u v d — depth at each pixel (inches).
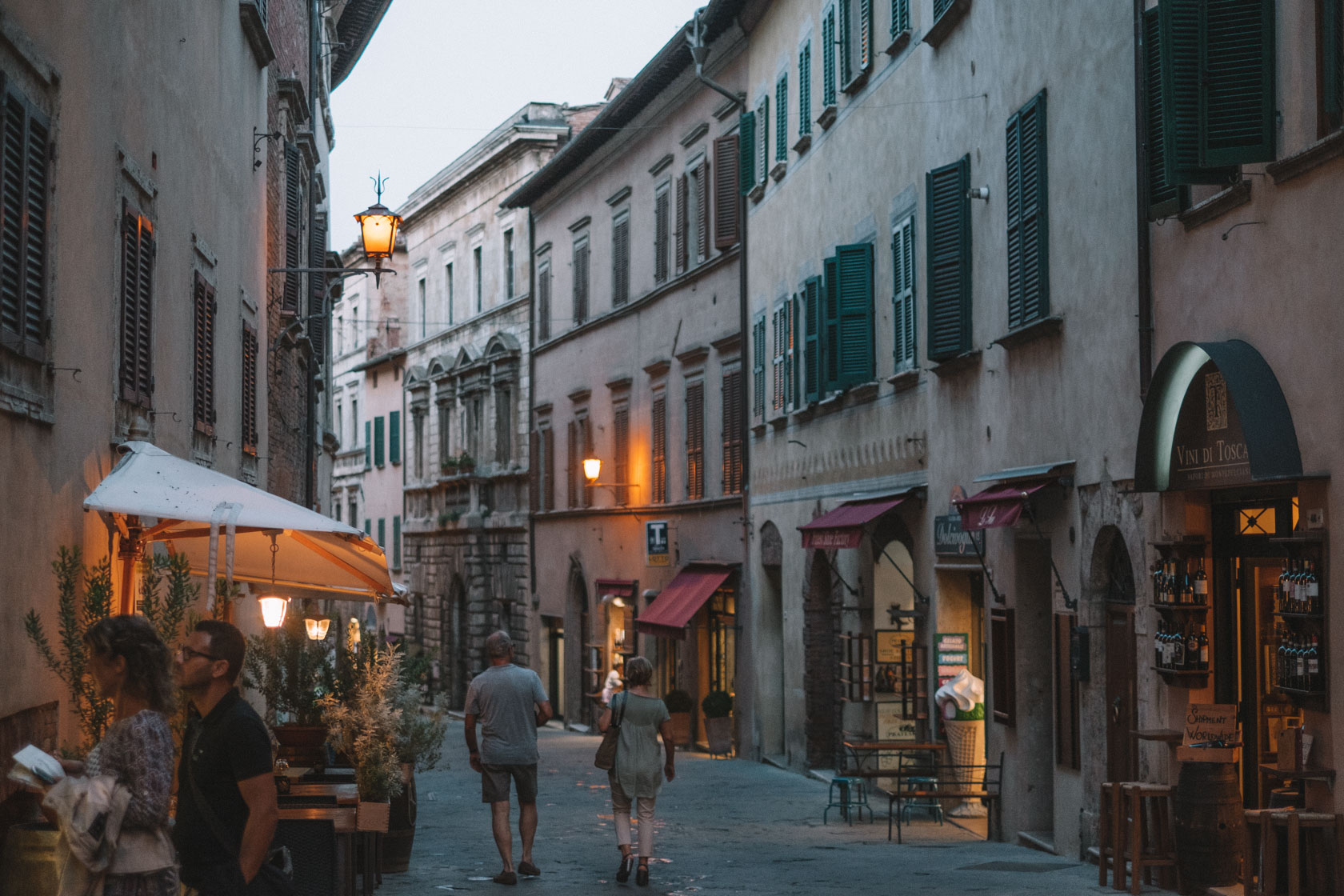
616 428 1521.9
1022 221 643.5
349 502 2704.2
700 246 1307.8
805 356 1012.5
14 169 332.8
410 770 553.9
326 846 406.6
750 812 794.8
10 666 329.1
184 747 240.2
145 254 482.6
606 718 538.3
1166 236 507.5
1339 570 395.5
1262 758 465.4
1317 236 408.2
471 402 2022.6
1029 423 648.4
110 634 227.8
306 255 1144.2
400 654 597.6
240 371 740.0
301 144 1076.5
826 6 978.7
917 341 813.2
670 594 1290.6
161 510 382.0
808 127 1023.0
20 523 339.6
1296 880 387.2
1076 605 591.2
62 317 379.2
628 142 1491.1
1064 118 604.1
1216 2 436.1
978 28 714.8
